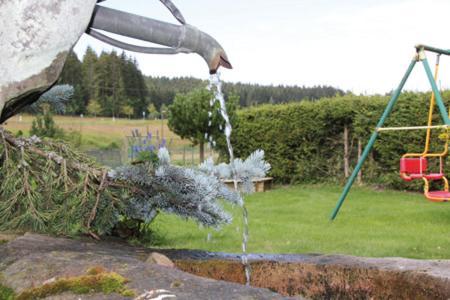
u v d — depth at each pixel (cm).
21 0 146
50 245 160
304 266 178
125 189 219
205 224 219
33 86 149
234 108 1205
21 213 212
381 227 613
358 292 170
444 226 611
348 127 1088
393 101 648
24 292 111
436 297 153
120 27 158
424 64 596
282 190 1080
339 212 747
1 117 154
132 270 120
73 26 151
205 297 104
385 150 998
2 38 146
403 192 979
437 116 907
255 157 213
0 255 142
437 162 908
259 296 106
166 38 161
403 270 164
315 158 1127
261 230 588
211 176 209
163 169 200
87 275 114
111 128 2116
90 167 216
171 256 187
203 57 167
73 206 210
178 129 1228
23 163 207
